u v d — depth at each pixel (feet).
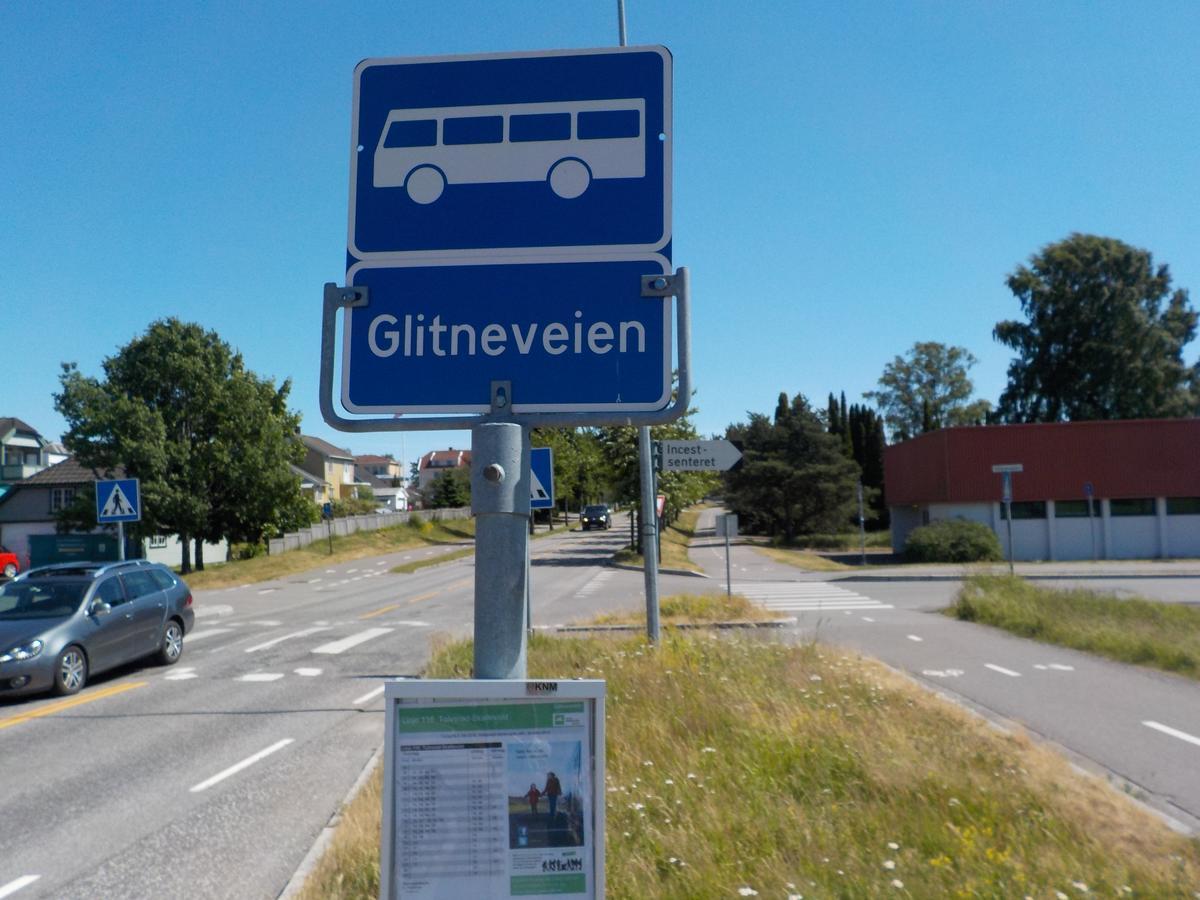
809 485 203.00
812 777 20.21
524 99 10.87
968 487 137.69
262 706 36.63
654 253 10.56
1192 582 94.27
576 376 10.45
